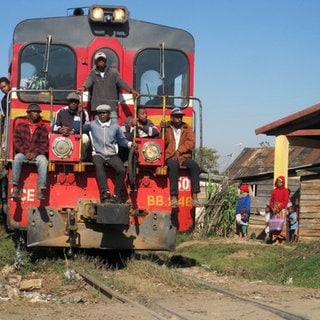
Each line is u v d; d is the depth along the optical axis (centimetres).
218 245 1556
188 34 1206
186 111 1188
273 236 1680
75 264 1052
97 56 1116
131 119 1102
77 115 1070
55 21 1172
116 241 1088
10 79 1223
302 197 1780
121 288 902
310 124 1812
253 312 754
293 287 977
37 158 1048
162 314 750
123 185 1105
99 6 1166
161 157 1087
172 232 1109
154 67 1191
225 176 2158
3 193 1245
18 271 1009
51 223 1064
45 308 779
